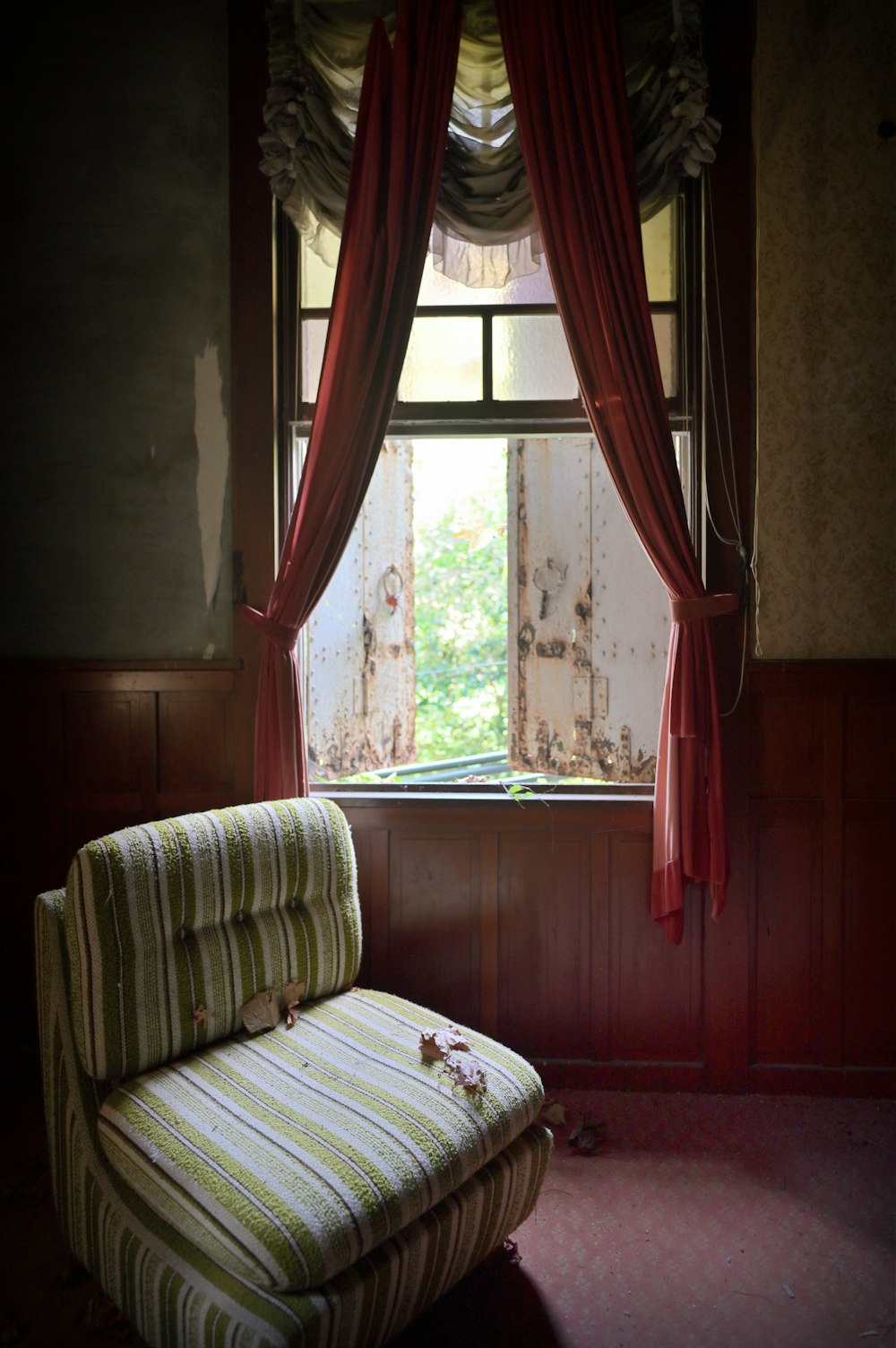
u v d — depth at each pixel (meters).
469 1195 1.52
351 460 2.26
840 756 2.33
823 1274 1.74
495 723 4.00
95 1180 1.56
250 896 1.82
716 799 2.23
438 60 2.21
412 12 2.21
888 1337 1.58
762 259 2.31
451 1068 1.67
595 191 2.19
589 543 2.54
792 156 2.29
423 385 2.48
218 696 2.43
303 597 2.30
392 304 2.25
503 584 4.00
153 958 1.64
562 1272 1.75
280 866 1.87
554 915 2.42
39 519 2.43
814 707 2.34
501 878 2.43
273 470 2.39
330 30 2.30
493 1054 1.75
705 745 2.26
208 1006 1.71
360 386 2.23
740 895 2.35
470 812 2.41
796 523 2.34
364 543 2.67
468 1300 1.68
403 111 2.20
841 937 2.36
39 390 2.42
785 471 2.33
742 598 2.34
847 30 2.28
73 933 1.60
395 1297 1.40
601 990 2.41
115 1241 1.50
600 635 2.54
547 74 2.18
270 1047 1.73
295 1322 1.24
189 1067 1.64
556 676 2.60
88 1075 1.61
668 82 2.22
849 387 2.32
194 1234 1.35
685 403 2.39
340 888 1.99
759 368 2.33
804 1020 2.38
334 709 2.64
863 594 2.34
